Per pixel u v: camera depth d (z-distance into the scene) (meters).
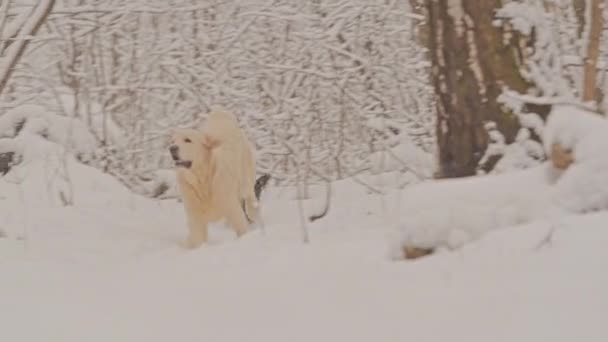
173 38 16.11
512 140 8.34
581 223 5.59
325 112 14.99
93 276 7.89
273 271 6.70
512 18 8.39
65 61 15.59
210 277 7.03
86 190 12.80
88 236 9.91
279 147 14.85
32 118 14.19
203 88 15.81
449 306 5.21
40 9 10.29
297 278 6.39
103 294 7.04
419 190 6.52
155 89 16.00
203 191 10.08
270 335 5.52
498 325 4.84
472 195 6.25
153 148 15.34
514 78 8.39
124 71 15.93
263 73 15.65
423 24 9.20
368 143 14.88
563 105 7.76
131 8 14.72
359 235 7.89
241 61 15.94
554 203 6.01
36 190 12.52
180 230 11.04
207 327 5.87
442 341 4.88
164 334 5.86
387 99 15.30
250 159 11.17
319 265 6.56
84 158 14.45
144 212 12.04
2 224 10.28
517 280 5.21
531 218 6.02
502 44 8.39
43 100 15.38
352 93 15.15
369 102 15.23
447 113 8.61
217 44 16.14
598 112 8.06
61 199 12.11
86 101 15.02
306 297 5.96
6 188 12.64
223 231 11.02
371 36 15.45
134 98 15.51
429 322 5.12
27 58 14.78
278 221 11.08
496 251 5.64
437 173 8.79
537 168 6.40
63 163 12.62
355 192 12.84
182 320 6.08
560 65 8.54
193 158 10.02
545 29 8.53
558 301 4.84
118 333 5.98
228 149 10.29
